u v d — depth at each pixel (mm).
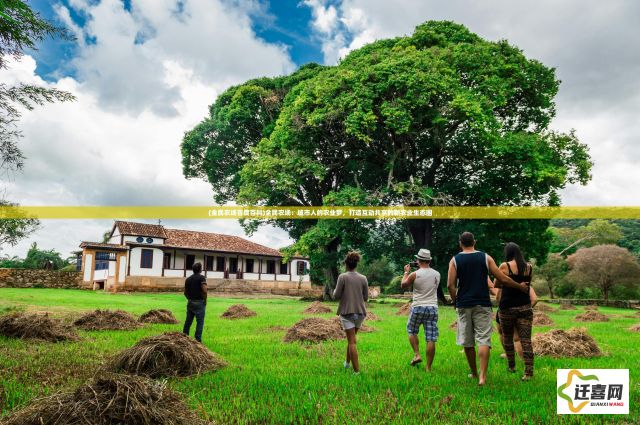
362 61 27250
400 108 24172
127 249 36406
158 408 3953
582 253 39188
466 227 27828
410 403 4836
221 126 34375
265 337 10281
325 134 28719
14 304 16719
